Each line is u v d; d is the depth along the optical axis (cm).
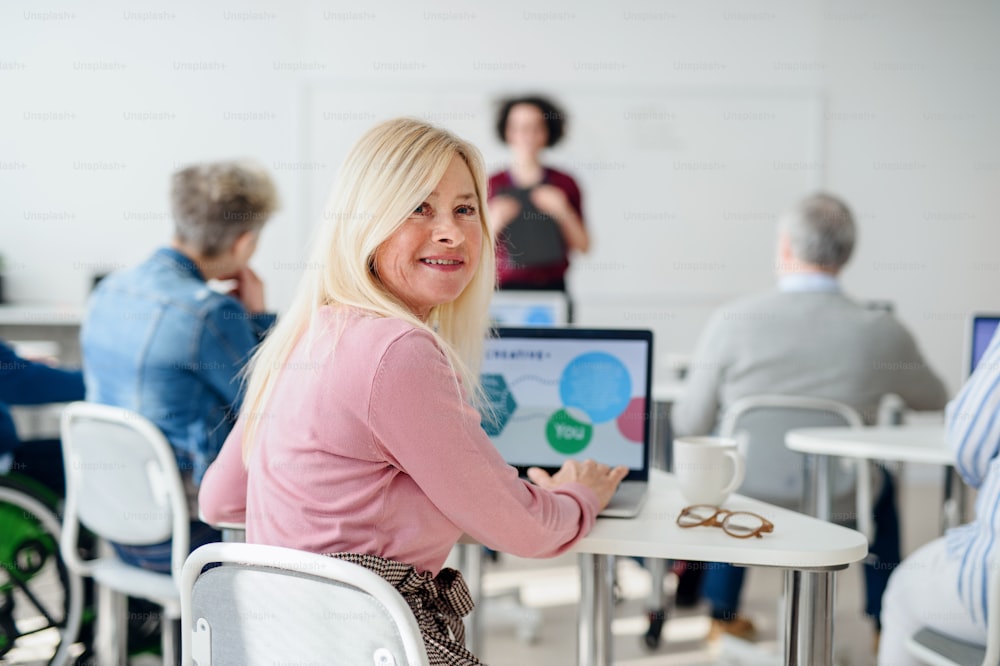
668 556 130
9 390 244
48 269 484
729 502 158
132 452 192
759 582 348
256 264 496
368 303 121
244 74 492
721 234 516
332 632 103
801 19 513
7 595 228
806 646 130
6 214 479
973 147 527
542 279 457
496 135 503
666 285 515
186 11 486
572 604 328
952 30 521
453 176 127
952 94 524
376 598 100
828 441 220
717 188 515
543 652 282
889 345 267
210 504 141
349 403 113
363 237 122
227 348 205
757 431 263
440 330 144
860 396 265
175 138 489
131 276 215
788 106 516
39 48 478
